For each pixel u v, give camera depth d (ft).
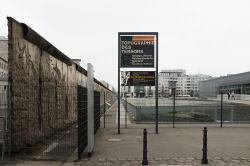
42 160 29.81
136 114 72.49
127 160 30.66
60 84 53.52
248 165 28.99
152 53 52.37
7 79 32.63
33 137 37.09
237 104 84.74
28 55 35.76
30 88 36.40
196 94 95.86
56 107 50.01
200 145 39.96
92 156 32.37
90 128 32.22
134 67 52.34
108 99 207.62
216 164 29.27
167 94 123.75
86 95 35.24
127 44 52.34
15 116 31.30
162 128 59.93
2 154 28.40
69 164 28.53
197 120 77.10
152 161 30.32
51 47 45.14
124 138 46.09
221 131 55.52
